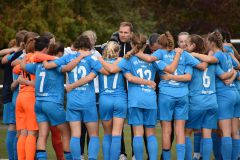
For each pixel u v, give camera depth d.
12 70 41.31
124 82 38.09
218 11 96.94
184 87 37.47
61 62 36.97
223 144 38.81
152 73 37.28
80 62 36.84
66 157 38.19
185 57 37.59
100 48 42.69
